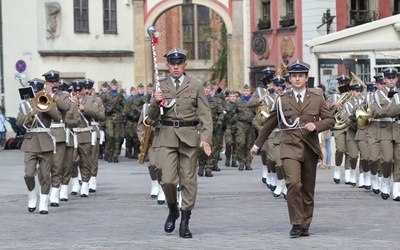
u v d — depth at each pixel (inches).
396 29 1747.0
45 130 1097.4
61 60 2765.7
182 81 890.7
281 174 1245.1
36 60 2741.1
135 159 2081.7
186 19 3437.5
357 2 2512.3
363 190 1341.0
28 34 2743.6
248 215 1043.3
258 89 1370.6
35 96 1093.8
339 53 1807.3
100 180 1553.9
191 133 881.5
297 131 872.9
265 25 2647.6
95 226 972.6
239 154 1731.1
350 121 1386.6
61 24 2763.3
